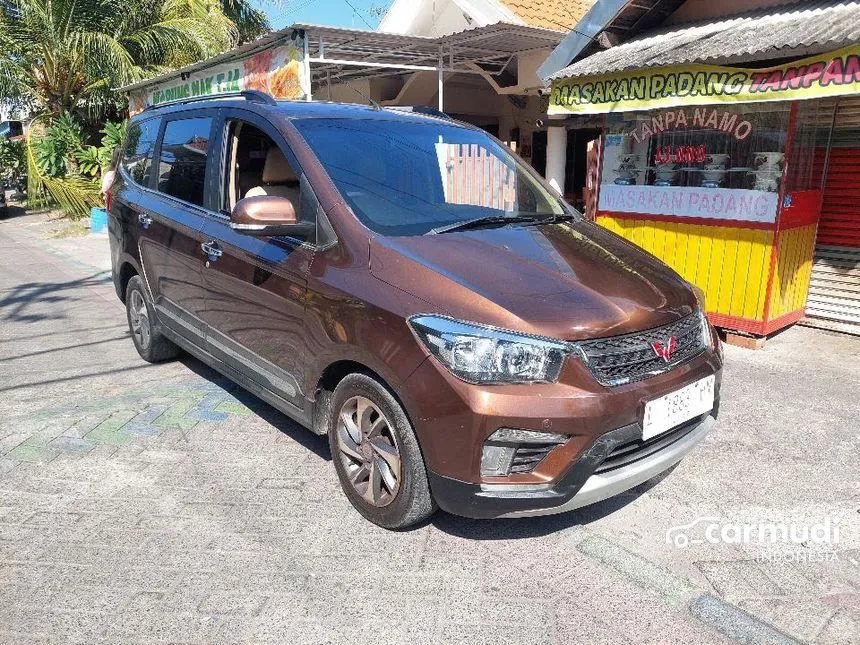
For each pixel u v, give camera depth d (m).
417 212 3.51
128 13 15.62
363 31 7.91
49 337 6.25
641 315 2.89
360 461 3.23
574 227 3.81
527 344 2.64
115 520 3.25
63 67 16.17
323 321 3.18
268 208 3.27
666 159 6.35
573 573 2.92
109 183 5.75
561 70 6.65
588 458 2.68
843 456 3.98
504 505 2.70
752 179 5.79
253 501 3.44
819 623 2.63
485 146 4.36
